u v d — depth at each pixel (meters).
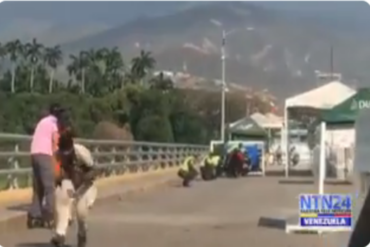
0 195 17.50
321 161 13.77
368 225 3.63
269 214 17.34
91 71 93.25
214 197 23.34
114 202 20.80
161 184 28.59
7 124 36.12
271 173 43.03
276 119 56.56
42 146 12.12
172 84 91.94
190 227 14.70
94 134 37.94
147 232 13.80
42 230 13.40
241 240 12.63
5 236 12.60
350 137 28.53
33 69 85.25
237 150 38.97
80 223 11.22
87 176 11.12
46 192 12.08
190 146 51.50
